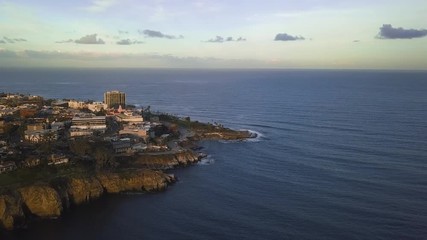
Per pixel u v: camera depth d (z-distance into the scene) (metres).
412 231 143.50
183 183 199.25
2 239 141.75
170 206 170.00
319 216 156.25
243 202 172.00
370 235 140.75
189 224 152.12
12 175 175.50
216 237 141.38
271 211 161.75
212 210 164.50
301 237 140.38
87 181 180.38
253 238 140.12
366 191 181.38
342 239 138.62
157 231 146.88
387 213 158.12
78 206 171.88
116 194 185.50
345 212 159.38
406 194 177.25
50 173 183.38
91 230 148.62
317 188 186.38
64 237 143.38
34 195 162.25
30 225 153.25
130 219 157.75
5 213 150.75
